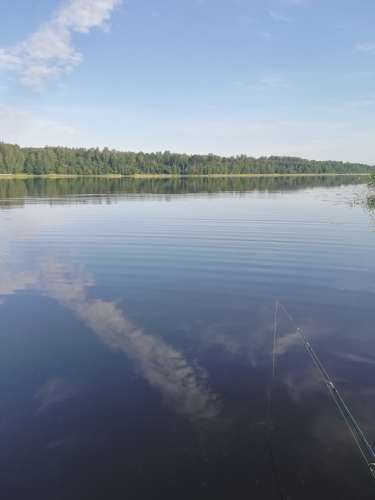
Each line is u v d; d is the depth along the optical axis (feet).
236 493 11.02
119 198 104.47
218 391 15.52
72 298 26.43
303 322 22.08
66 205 86.02
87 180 249.34
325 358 17.98
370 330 20.88
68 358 18.19
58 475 11.75
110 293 27.43
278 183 198.18
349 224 54.60
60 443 12.99
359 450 12.46
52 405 14.82
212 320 22.49
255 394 15.30
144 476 11.66
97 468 11.98
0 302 25.64
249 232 49.14
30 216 67.26
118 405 14.78
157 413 14.33
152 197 106.83
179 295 26.91
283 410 14.33
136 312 23.82
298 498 10.84
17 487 11.37
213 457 12.31
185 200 96.48
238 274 31.53
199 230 51.03
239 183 201.57
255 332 20.86
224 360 17.89
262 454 12.39
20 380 16.42
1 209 78.43
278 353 18.49
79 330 21.22
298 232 48.78
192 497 10.93
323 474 11.60
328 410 14.32
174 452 12.53
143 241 44.55
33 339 20.16
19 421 14.01
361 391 15.42
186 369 17.12
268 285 28.76
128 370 17.13
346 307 24.22
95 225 56.44
